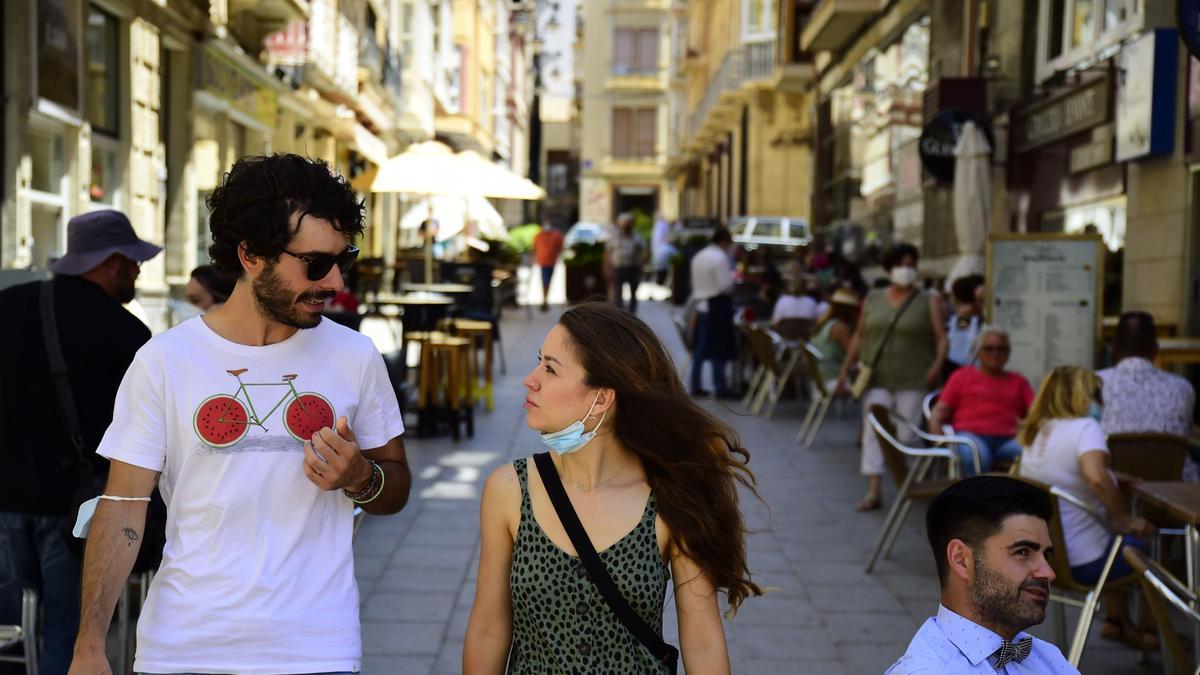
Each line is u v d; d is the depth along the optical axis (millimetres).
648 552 2387
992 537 2537
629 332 2422
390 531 7090
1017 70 12609
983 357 7094
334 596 2531
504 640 2484
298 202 2418
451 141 39250
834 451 10039
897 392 8211
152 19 12750
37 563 3721
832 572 6352
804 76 26234
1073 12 11367
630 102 55625
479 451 9688
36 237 10430
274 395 2520
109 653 4633
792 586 6086
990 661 2557
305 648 2449
